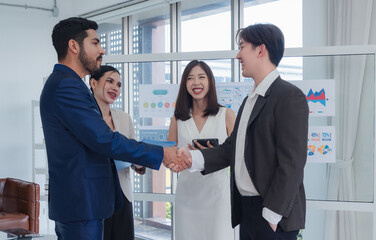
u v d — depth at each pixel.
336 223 3.21
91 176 1.69
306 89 3.03
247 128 1.75
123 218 2.54
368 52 2.85
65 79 1.67
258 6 4.27
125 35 5.52
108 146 1.68
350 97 3.00
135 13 5.19
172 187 3.25
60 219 1.68
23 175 5.62
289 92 1.67
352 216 3.14
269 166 1.70
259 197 1.76
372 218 3.08
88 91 1.75
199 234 2.61
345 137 3.01
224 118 2.67
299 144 1.62
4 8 5.43
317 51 2.93
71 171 1.67
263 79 1.78
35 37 5.76
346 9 3.46
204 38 4.69
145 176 3.30
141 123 3.33
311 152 3.05
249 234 1.83
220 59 3.13
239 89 3.15
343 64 3.00
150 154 1.79
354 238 3.14
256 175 1.71
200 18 4.71
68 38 1.75
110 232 2.53
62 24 1.76
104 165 1.76
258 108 1.73
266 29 1.77
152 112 3.30
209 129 2.66
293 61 3.03
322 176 3.06
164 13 5.05
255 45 1.78
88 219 1.67
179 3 4.91
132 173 3.32
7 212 4.10
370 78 2.97
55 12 5.78
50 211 1.75
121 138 1.74
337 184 3.04
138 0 5.07
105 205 1.74
